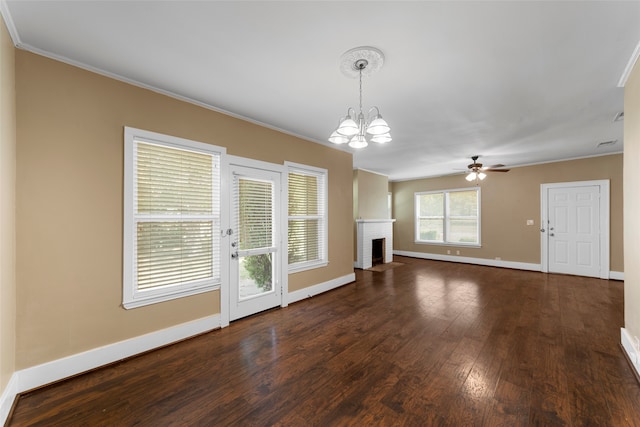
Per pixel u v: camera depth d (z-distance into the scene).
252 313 3.53
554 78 2.47
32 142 2.06
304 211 4.33
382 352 2.57
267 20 1.77
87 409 1.83
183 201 2.91
